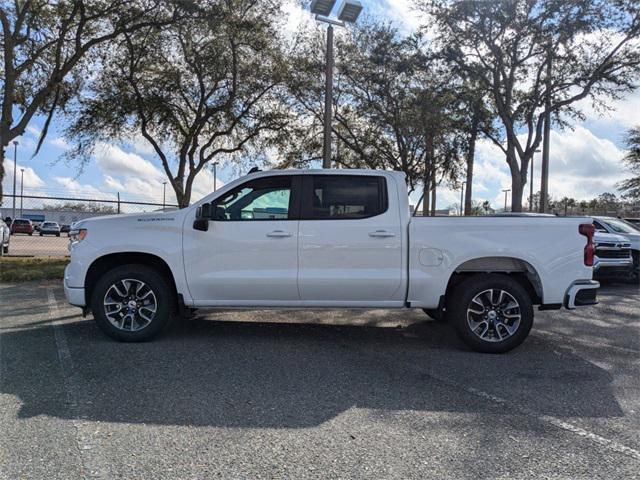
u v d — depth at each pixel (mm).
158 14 15461
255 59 17781
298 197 6023
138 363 5219
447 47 16969
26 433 3568
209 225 5984
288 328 7082
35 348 5703
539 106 17422
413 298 5910
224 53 17281
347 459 3283
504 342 5828
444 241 5844
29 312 7766
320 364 5352
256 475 3062
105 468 3113
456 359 5660
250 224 5969
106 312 5969
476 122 18672
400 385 4742
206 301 6039
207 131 19359
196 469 3121
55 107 16578
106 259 6207
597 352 6078
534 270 5836
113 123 17391
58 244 28906
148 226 6043
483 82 17641
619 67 16250
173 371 4984
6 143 14219
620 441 3611
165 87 17594
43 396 4254
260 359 5484
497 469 3186
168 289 6035
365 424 3840
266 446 3447
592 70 16531
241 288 5961
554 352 6051
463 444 3527
